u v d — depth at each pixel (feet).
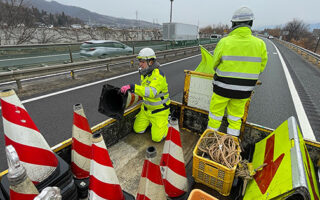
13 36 44.60
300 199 4.27
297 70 34.63
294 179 3.87
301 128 13.92
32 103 16.43
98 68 31.53
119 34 79.61
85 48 31.94
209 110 8.16
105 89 6.68
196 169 6.23
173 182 5.41
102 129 7.18
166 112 8.54
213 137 6.73
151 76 8.02
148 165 3.80
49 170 4.25
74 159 5.31
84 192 5.24
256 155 6.75
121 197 4.54
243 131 7.85
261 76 29.27
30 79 23.68
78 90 19.86
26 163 4.00
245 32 6.74
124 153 7.84
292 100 19.33
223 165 5.78
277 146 5.60
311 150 6.27
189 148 8.43
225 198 5.98
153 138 8.53
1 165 9.30
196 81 8.62
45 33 50.98
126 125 8.68
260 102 18.81
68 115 14.52
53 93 18.84
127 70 30.12
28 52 22.82
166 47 45.80
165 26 65.98
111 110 6.82
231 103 7.59
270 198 4.19
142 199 4.10
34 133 4.12
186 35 71.05
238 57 6.81
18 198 3.07
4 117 3.99
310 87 23.98
